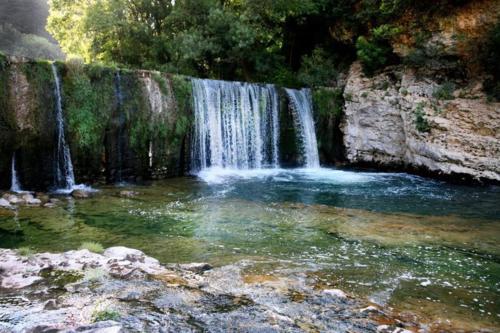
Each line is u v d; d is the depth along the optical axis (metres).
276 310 5.11
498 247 8.53
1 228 8.68
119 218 9.91
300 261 7.30
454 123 17.36
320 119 21.30
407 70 19.48
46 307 4.70
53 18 26.22
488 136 16.55
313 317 4.96
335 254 7.78
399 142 19.41
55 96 13.10
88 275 5.75
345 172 19.44
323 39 25.62
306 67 24.02
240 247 8.02
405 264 7.36
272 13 23.22
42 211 10.26
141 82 15.35
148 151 15.59
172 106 16.20
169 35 24.66
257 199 12.85
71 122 13.45
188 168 17.09
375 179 17.53
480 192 15.04
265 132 19.77
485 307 5.71
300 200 12.94
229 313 4.88
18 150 12.30
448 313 5.45
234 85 18.69
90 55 25.09
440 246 8.51
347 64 23.69
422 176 18.41
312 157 21.12
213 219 10.17
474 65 17.55
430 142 17.84
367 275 6.74
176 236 8.62
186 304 5.06
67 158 13.48
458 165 16.91
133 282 5.63
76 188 13.46
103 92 14.24
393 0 19.23
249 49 23.73
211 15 22.08
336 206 12.21
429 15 18.39
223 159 18.50
